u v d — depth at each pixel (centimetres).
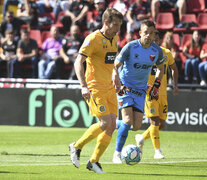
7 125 5469
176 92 3394
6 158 2958
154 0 6278
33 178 2044
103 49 2288
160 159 2997
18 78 5972
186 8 6531
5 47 6125
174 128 5047
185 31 6259
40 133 4781
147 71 2692
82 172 2283
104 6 6012
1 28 6600
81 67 2220
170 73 5384
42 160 2866
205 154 3303
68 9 6544
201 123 4972
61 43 6050
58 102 5316
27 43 6009
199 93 4969
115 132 4791
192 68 5575
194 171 2394
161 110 3203
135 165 2622
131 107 2730
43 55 5956
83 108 5241
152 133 3078
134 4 6194
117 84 2438
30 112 5409
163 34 6356
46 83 5481
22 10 6812
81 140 2288
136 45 2627
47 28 6794
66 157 3033
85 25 6372
